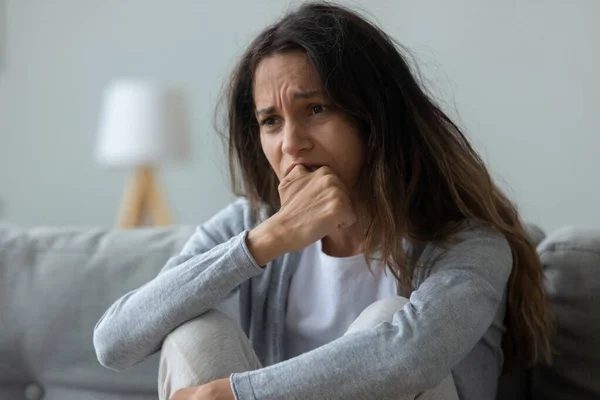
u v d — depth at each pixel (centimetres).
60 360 198
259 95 154
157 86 348
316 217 145
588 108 362
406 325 132
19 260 204
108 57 421
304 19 153
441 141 160
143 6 415
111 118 351
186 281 147
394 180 156
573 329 172
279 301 173
